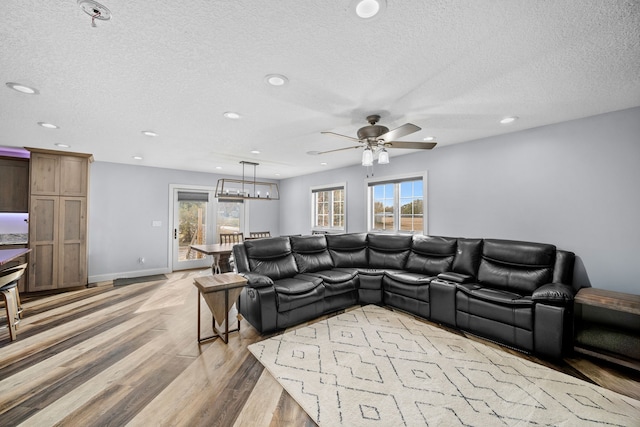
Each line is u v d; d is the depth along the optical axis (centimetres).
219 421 168
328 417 171
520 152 347
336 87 226
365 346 264
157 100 248
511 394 194
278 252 382
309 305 325
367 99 249
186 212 649
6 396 190
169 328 306
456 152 414
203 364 232
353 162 547
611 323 269
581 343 242
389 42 167
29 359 238
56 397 189
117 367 227
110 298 417
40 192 432
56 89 225
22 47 168
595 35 160
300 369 224
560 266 287
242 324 321
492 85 223
